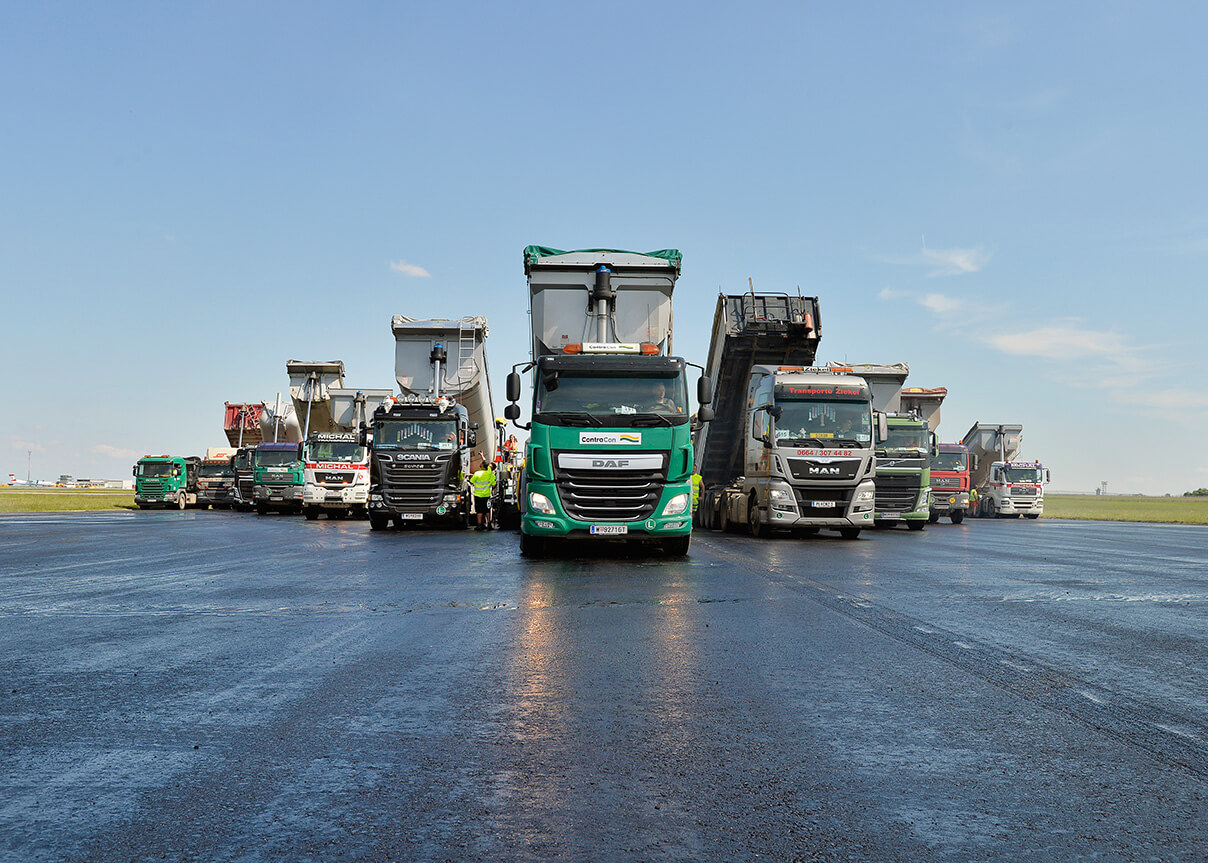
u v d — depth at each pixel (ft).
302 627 22.65
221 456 152.46
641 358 44.39
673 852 8.79
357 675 16.90
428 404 71.20
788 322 64.64
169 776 11.05
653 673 17.10
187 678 16.65
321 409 100.83
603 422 42.78
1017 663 18.17
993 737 12.85
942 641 20.68
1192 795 10.52
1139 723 13.65
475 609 25.88
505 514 73.56
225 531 73.36
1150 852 8.87
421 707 14.44
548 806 10.03
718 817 9.72
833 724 13.50
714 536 66.90
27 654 19.07
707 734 12.94
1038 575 36.96
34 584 32.76
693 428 46.65
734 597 28.68
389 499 70.95
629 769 11.34
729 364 68.44
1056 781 10.98
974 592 30.48
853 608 26.22
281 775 11.08
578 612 25.25
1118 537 73.97
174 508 157.48
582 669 17.47
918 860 8.63
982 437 138.31
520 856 8.69
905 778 11.05
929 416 97.50
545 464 42.86
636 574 36.24
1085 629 22.59
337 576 35.42
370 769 11.32
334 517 109.19
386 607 26.32
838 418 60.64
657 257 52.37
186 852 8.79
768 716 13.94
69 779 10.94
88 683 16.24
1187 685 16.25
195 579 34.45
